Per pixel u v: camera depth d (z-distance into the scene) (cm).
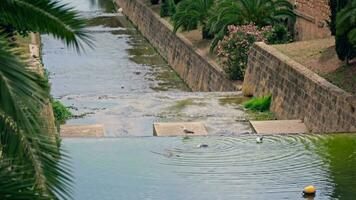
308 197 2314
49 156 1041
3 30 1095
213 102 4034
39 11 1069
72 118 3691
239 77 4600
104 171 2516
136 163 2598
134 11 8356
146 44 7225
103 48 6869
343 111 3100
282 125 3472
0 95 992
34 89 1012
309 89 3462
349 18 3509
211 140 2889
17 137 1014
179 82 5678
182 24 6047
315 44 4134
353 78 3400
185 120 3656
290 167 2580
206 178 2458
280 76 3841
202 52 5338
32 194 1024
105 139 2880
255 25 4875
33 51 3988
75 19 1077
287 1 5000
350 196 2331
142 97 4116
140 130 3503
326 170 2547
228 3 4925
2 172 1032
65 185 1062
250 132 3397
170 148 2780
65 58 6269
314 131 3356
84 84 5400
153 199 2295
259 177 2472
